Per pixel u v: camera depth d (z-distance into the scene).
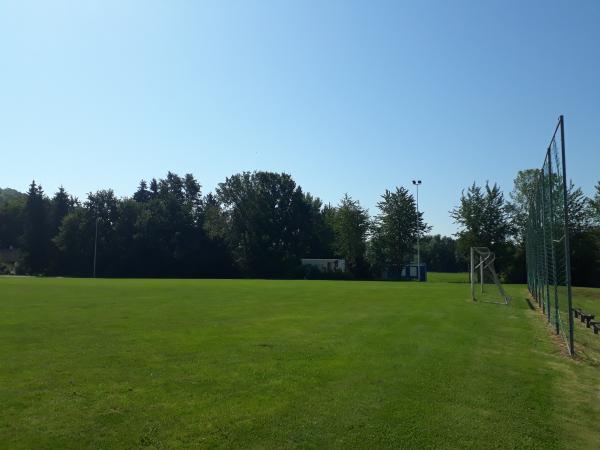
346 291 30.94
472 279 25.20
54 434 5.73
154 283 41.78
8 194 157.62
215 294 27.31
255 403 6.88
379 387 7.76
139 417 6.29
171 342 11.47
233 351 10.42
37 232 89.62
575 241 53.53
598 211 54.12
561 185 11.45
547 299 16.41
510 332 14.17
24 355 9.91
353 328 13.99
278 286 37.28
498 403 7.17
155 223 81.50
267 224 86.56
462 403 7.10
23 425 5.99
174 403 6.85
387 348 10.95
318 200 111.06
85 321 15.10
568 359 10.49
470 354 10.57
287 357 9.84
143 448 5.38
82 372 8.53
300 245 92.06
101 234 82.94
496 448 5.60
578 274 53.59
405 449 5.50
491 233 64.94
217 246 82.81
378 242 76.12
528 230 30.23
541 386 8.17
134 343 11.32
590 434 6.12
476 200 65.88
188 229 82.56
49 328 13.59
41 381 7.92
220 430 5.90
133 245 80.69
